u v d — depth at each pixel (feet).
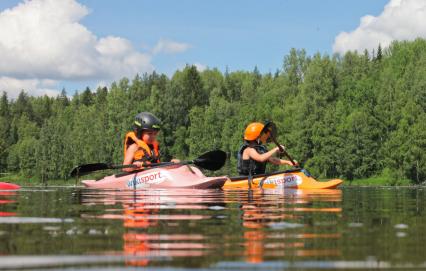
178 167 28.81
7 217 10.93
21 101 417.08
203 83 288.51
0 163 297.33
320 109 161.07
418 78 159.63
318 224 9.68
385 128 157.07
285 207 13.97
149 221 10.09
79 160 235.40
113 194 21.22
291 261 6.16
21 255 6.52
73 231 8.57
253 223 9.78
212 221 10.12
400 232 8.57
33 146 258.57
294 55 204.54
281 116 178.19
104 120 228.63
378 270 5.66
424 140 139.03
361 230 8.83
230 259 6.27
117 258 6.34
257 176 29.27
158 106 217.36
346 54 205.87
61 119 306.76
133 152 29.53
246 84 254.47
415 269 5.72
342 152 152.56
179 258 6.32
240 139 180.96
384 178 145.28
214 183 27.04
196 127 200.85
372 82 181.68
